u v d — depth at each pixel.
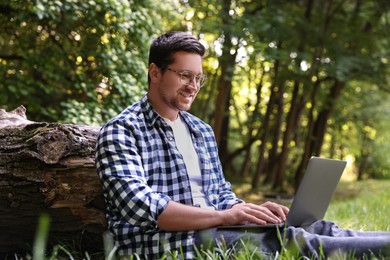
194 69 2.61
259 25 9.55
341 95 14.48
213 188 2.74
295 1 11.51
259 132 14.09
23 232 2.71
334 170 2.52
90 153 2.69
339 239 2.26
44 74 7.06
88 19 6.49
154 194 2.36
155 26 7.23
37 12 5.84
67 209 2.66
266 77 15.15
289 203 9.62
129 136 2.47
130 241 2.40
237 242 2.34
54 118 6.77
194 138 2.70
